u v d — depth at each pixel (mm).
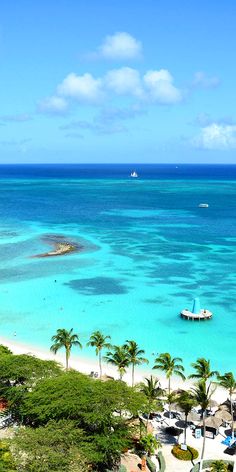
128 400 50375
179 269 126500
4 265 130625
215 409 62656
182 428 58812
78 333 86375
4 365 58906
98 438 46812
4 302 102125
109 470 48000
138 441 53500
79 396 50062
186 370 72812
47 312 96625
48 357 77062
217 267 128250
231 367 73875
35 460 42594
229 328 88812
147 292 108125
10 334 86125
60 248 150125
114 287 111688
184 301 102375
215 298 104125
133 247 152500
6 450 44156
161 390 56594
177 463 51812
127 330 87688
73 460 43125
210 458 52875
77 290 109750
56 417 48688
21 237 168125
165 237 169750
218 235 174500
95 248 150875
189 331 87500
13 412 54531
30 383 55875
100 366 70688
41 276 120438
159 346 81000
